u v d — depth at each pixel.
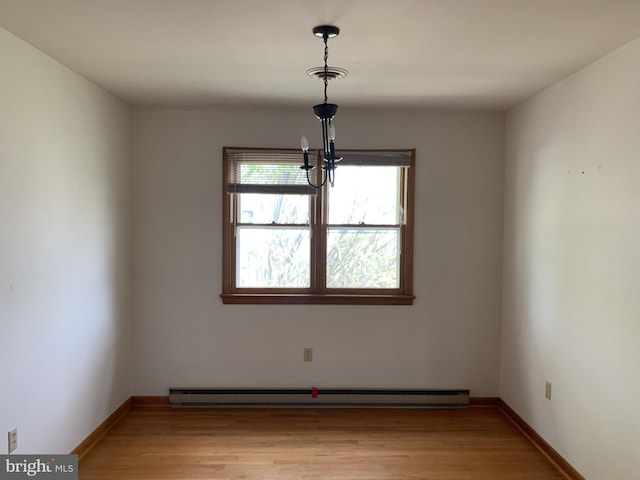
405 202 4.08
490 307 4.10
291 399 4.06
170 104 3.90
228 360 4.07
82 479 2.88
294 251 4.11
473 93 3.46
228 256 4.05
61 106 2.89
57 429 2.88
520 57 2.69
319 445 3.38
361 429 3.65
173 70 2.99
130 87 3.39
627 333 2.45
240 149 4.00
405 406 4.08
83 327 3.20
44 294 2.72
